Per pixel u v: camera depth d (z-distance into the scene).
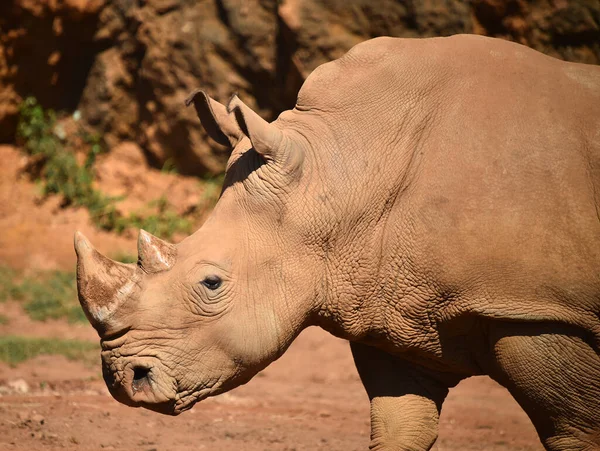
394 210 14.59
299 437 21.50
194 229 43.94
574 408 14.02
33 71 45.38
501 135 14.25
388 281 14.66
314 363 31.64
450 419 25.28
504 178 14.05
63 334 34.03
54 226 43.28
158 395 14.00
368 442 21.22
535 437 23.30
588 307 13.75
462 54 14.98
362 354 16.16
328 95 15.03
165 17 43.12
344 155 14.67
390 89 14.85
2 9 44.16
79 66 45.69
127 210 44.12
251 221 14.52
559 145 14.06
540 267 13.79
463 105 14.57
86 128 45.62
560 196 13.86
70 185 44.50
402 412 15.82
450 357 15.02
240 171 14.81
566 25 38.00
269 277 14.44
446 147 14.41
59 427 20.52
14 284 39.03
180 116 43.66
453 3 39.12
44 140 45.41
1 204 44.09
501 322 14.11
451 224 14.14
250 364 14.49
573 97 14.44
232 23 41.97
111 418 22.02
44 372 27.95
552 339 13.87
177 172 45.28
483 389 29.23
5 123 45.91
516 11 38.53
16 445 18.80
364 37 40.28
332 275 14.70
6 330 33.91
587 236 13.73
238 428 22.19
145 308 14.02
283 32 40.81
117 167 45.28
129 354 13.98
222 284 14.24
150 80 43.88
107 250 42.06
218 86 42.72
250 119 14.21
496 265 13.95
